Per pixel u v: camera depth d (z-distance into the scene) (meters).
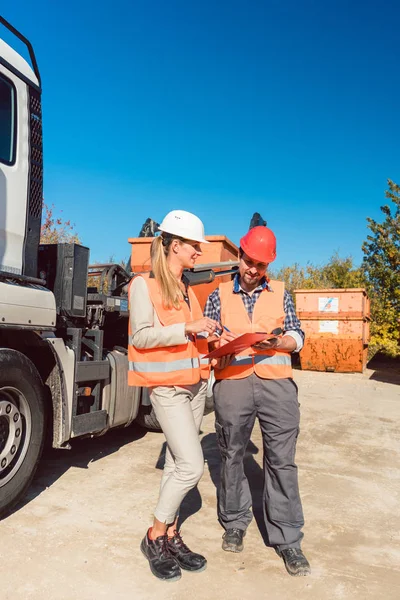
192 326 2.78
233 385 3.22
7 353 3.49
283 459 3.13
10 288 3.51
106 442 5.62
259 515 3.88
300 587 2.87
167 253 3.04
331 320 12.73
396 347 15.28
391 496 4.34
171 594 2.74
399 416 7.55
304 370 13.14
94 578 2.86
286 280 19.08
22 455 3.63
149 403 5.38
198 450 2.90
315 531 3.62
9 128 3.77
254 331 3.22
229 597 2.74
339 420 7.15
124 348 5.24
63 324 4.25
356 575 3.04
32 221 3.94
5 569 2.91
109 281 5.59
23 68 3.98
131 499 4.01
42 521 3.55
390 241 16.41
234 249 6.27
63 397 4.00
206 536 3.46
